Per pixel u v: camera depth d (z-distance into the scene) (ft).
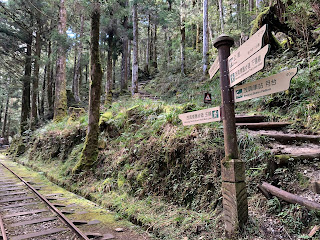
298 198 8.70
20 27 62.54
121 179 18.39
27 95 67.46
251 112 19.86
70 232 12.64
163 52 88.53
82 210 16.14
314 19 21.85
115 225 13.35
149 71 86.99
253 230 8.85
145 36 105.91
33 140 49.16
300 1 20.34
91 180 21.81
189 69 56.95
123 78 68.44
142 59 122.83
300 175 10.12
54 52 48.52
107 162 21.89
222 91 9.41
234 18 53.16
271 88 7.38
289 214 9.11
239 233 8.70
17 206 17.35
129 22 70.44
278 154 11.29
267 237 8.69
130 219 13.92
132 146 20.11
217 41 9.52
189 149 14.61
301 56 21.68
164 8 76.13
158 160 16.31
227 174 9.18
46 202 17.75
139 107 24.68
